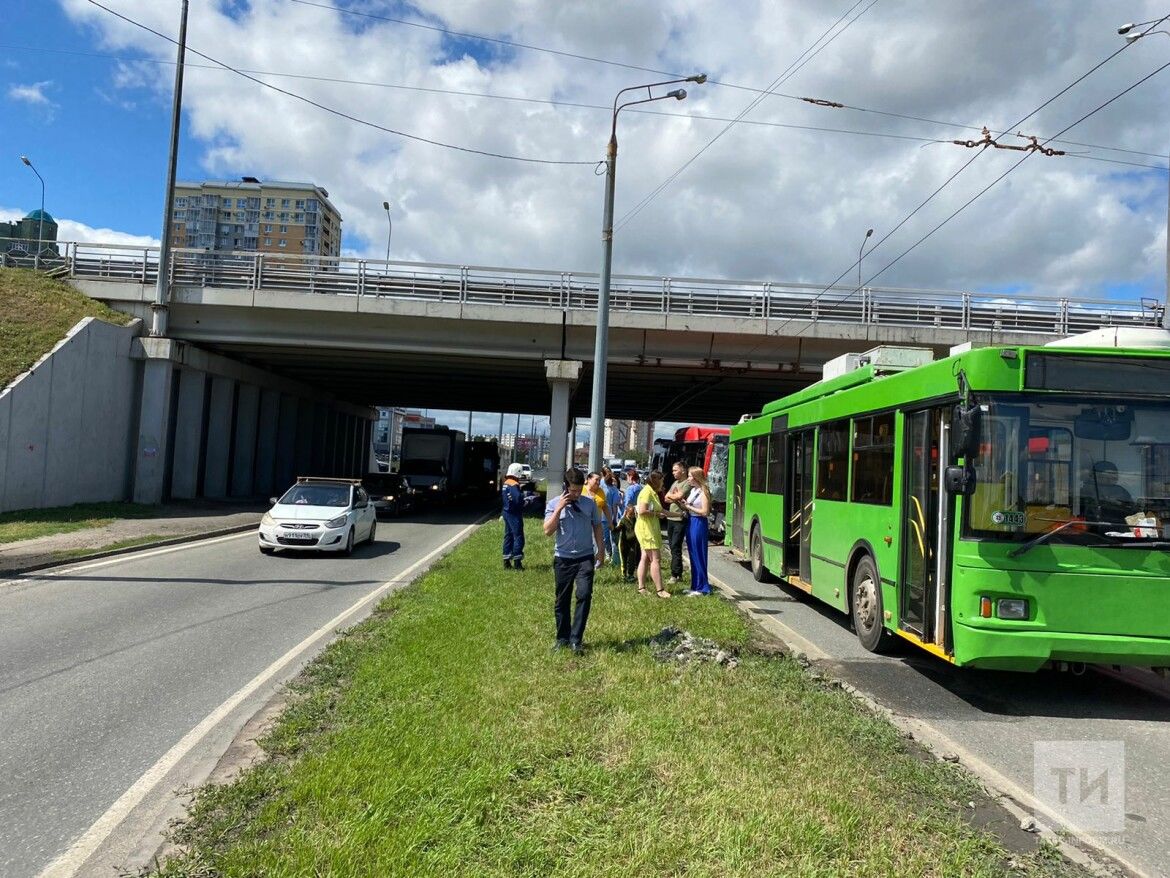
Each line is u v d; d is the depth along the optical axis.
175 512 23.97
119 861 3.70
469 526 25.78
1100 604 6.24
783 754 4.90
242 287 26.55
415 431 37.47
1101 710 6.66
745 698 6.04
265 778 4.40
